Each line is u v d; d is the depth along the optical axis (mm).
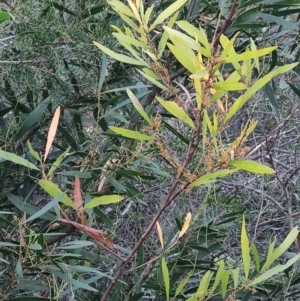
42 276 1521
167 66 1742
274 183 2459
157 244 2160
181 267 1500
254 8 1488
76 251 1500
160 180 1993
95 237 1126
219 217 1892
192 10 1712
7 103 1834
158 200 2240
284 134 2512
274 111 2465
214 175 958
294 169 2402
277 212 2475
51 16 1610
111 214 2119
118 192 1599
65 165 1694
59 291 1285
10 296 1438
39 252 1175
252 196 2498
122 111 1918
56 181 1676
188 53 920
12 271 1386
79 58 1712
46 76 1623
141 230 2170
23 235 1190
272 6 1577
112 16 1711
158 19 1043
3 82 1655
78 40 1656
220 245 1613
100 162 1579
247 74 1020
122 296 1826
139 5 1067
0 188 1692
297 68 1774
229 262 1596
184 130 2104
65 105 1761
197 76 853
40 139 1834
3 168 1379
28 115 1566
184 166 1005
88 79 1761
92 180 1663
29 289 1448
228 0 1523
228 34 1695
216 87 891
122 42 1015
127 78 1808
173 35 870
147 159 1500
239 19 1505
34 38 1604
